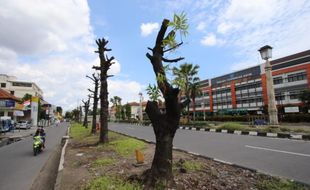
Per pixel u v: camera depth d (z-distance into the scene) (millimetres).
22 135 26906
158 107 5289
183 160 6949
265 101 57500
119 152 9695
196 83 40812
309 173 5980
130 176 5359
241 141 12820
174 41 4832
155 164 4980
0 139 21125
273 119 17203
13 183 6762
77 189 5156
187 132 21188
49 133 29688
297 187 4773
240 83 65188
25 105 51500
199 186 4840
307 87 48656
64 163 8227
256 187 4832
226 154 8945
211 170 6102
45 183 6719
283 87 53312
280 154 8633
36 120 52031
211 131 22000
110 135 18797
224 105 70875
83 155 9758
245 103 63656
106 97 14047
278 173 6055
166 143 4988
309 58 48875
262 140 13008
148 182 4836
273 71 55781
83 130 27797
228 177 5504
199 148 10742
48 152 13133
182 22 4566
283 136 14594
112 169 6664
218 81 73750
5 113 44000
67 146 13531
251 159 7883
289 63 52469
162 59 5254
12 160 10594
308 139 13094
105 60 14398
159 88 4957
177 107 4949
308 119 32000
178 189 4605
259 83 59875
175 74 5027
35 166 9188
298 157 7984
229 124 21844
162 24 5098
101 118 13695
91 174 6332
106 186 4879
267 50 17188
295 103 50562
